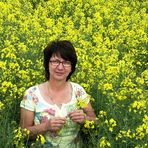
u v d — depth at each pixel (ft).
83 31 19.11
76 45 17.38
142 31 18.79
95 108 13.38
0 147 11.58
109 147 11.65
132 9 24.53
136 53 17.63
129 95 13.29
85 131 12.53
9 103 12.55
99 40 17.87
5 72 13.74
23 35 18.10
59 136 12.05
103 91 13.34
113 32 19.11
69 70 12.01
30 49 16.37
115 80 14.15
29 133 11.82
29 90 12.25
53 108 12.06
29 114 12.09
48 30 18.33
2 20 18.90
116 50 16.87
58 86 12.10
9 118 12.87
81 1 23.41
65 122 11.79
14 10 20.81
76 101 12.28
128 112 12.62
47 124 11.75
